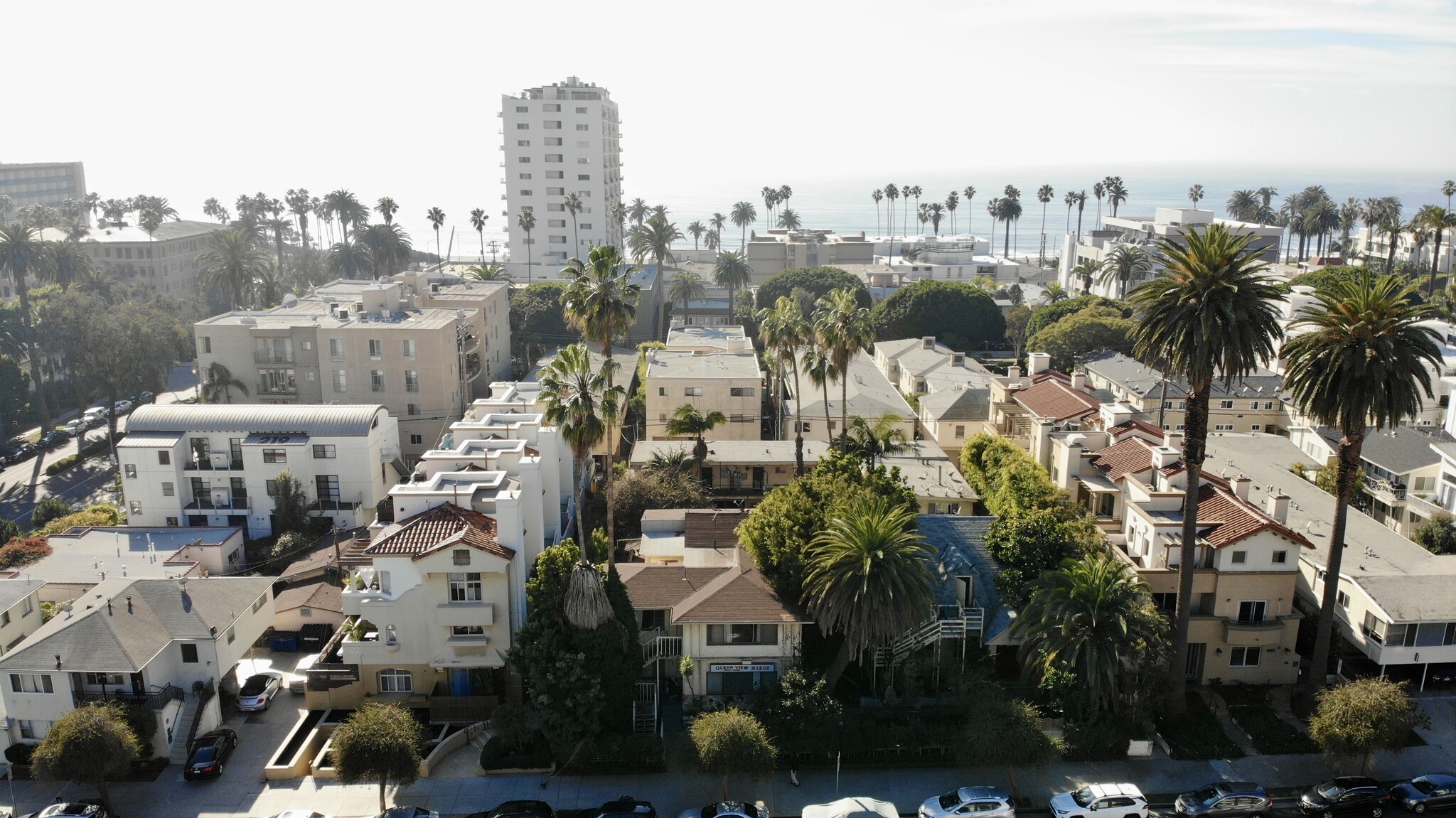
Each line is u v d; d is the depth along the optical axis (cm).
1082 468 6456
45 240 13712
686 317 16788
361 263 15525
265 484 7206
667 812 4294
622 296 5941
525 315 13550
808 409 9206
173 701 4647
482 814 4222
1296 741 4734
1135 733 4709
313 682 4944
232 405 7581
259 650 5616
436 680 4972
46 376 12488
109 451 10344
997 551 5291
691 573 5247
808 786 4472
